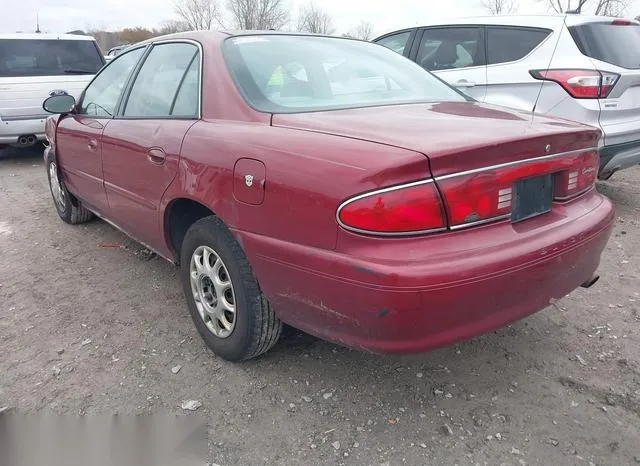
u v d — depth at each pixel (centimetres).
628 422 239
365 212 193
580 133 244
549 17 531
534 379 269
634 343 299
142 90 347
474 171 203
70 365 285
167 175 289
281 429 237
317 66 306
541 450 224
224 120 269
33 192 658
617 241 458
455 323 201
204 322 291
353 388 263
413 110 267
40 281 391
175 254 320
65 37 909
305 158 215
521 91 532
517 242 212
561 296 240
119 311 343
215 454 224
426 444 228
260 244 230
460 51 590
